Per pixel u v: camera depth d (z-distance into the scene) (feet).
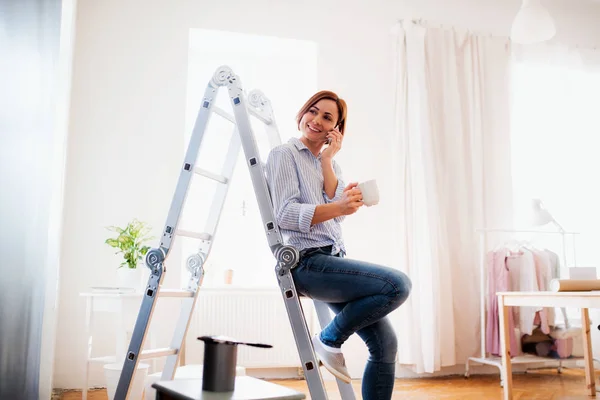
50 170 6.98
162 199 11.98
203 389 3.75
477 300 12.88
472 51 13.80
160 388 3.86
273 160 5.39
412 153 12.99
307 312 12.48
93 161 11.73
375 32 13.66
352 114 13.21
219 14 12.81
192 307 6.52
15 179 6.15
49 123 6.93
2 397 6.02
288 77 14.20
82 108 11.81
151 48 12.35
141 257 10.35
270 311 12.10
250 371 12.35
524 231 12.64
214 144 13.64
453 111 13.34
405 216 12.71
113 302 9.12
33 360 6.73
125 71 12.15
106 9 12.21
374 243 12.85
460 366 12.95
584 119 14.43
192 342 11.58
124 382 5.28
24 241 6.25
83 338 11.16
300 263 5.09
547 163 14.02
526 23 9.73
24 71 6.29
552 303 8.46
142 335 5.37
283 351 12.04
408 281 4.83
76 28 11.99
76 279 11.31
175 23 12.55
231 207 13.61
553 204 13.92
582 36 15.01
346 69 13.37
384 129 13.34
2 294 5.99
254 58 14.12
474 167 13.29
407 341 12.18
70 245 11.37
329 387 11.40
